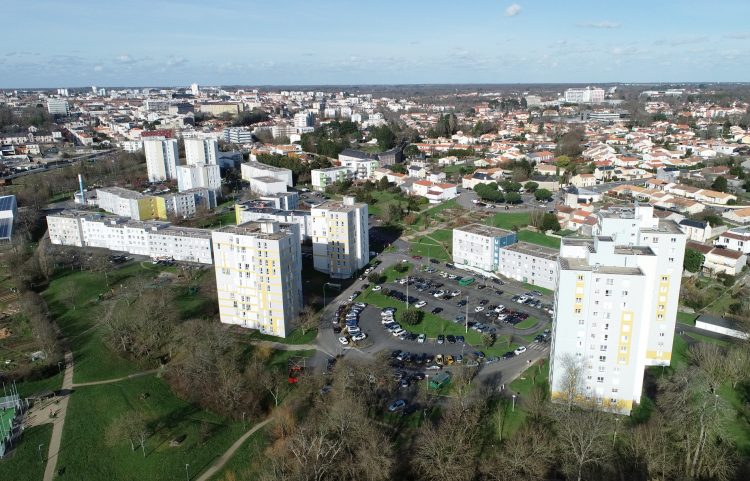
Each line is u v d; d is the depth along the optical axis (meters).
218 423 175.50
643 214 187.38
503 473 143.12
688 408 155.38
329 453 150.25
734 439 158.00
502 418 169.88
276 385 190.25
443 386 188.75
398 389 188.88
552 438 155.50
